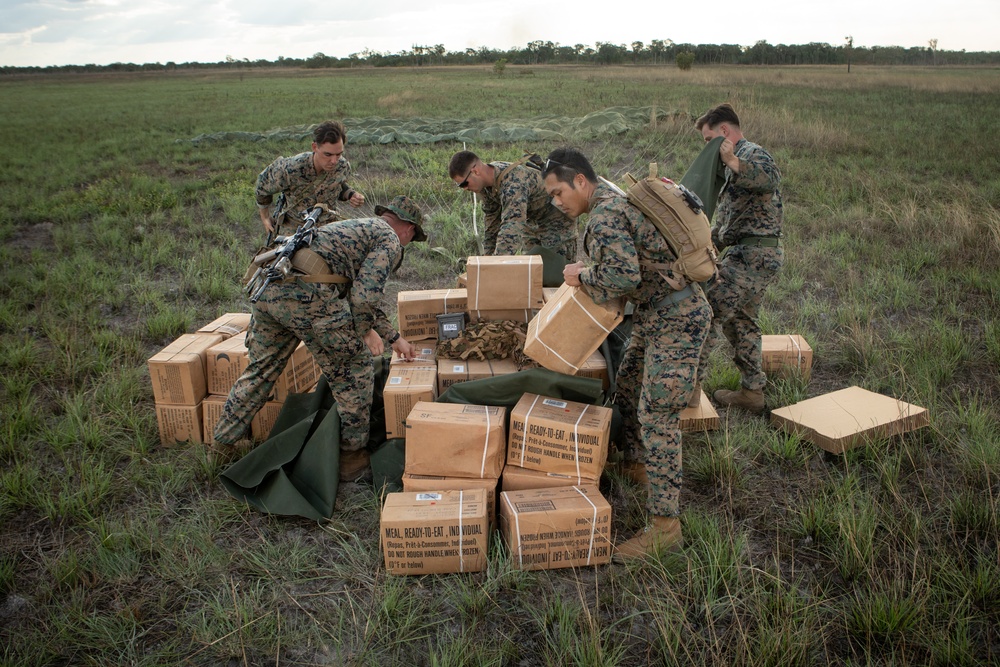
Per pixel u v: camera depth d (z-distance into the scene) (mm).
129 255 7602
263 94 32062
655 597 2760
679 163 11797
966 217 7883
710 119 3742
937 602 2697
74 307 6012
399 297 4258
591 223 2801
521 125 16062
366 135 14828
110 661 2512
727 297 3850
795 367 4668
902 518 3219
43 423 4137
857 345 5070
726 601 2750
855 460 3727
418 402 3387
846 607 2738
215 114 22359
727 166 3660
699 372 4008
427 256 7539
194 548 3109
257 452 3566
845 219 8422
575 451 3135
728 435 3932
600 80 36469
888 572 2889
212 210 9516
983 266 6633
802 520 3205
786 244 7617
